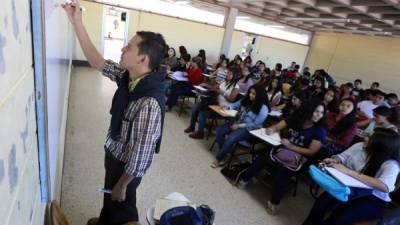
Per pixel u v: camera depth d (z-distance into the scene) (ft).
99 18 22.76
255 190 8.77
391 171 6.03
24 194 1.76
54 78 3.21
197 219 4.14
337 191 5.90
